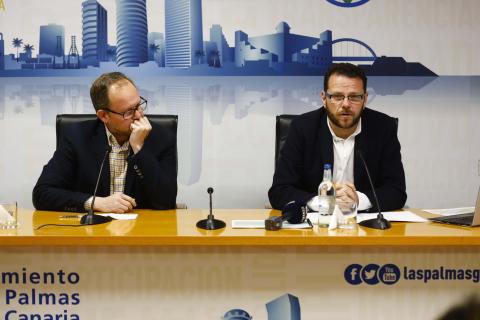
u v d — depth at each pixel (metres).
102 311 1.63
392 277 1.63
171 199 2.08
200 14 2.84
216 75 2.87
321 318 1.64
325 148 2.20
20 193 2.88
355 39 2.85
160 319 1.63
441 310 1.65
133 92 2.09
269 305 1.63
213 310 1.63
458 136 2.90
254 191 2.91
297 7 2.84
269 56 2.86
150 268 1.62
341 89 2.04
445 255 1.63
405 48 2.86
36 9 2.82
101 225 1.71
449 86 2.88
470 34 2.86
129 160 2.11
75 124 2.23
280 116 2.42
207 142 2.89
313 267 1.62
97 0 2.83
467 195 2.92
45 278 1.62
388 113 2.89
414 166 2.91
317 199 1.93
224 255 1.62
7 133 2.87
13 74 2.85
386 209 2.02
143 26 2.85
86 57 2.85
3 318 1.63
